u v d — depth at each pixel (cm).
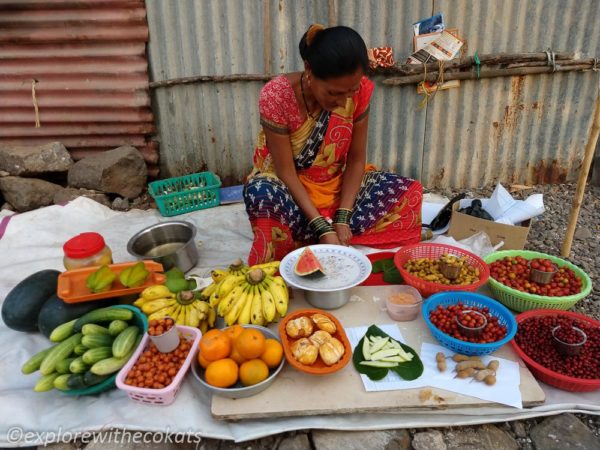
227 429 192
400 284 270
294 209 279
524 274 262
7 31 395
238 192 420
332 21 384
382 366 204
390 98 409
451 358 210
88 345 205
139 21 394
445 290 236
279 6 385
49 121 426
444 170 437
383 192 296
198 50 404
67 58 406
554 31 391
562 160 435
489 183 444
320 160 282
